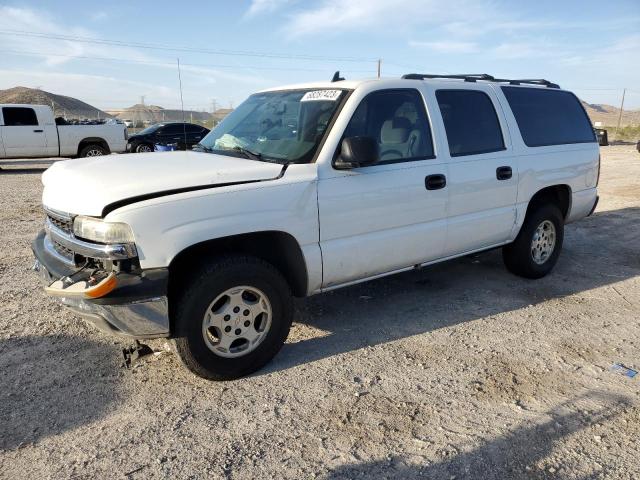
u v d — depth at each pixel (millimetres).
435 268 6031
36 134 16641
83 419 3098
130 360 3738
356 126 3893
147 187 3164
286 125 4137
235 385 3506
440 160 4398
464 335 4277
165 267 3131
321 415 3168
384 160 4074
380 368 3732
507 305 4934
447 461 2762
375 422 3100
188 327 3289
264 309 3609
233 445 2885
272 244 3695
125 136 18406
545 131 5484
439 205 4406
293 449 2855
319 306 4859
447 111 4578
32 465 2707
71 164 3932
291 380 3570
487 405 3277
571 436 2977
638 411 3225
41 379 3518
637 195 11188
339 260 3873
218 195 3268
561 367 3766
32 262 6020
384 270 4246
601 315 4730
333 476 2652
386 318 4605
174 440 2924
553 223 5605
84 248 3168
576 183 5777
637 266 6242
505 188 4941
